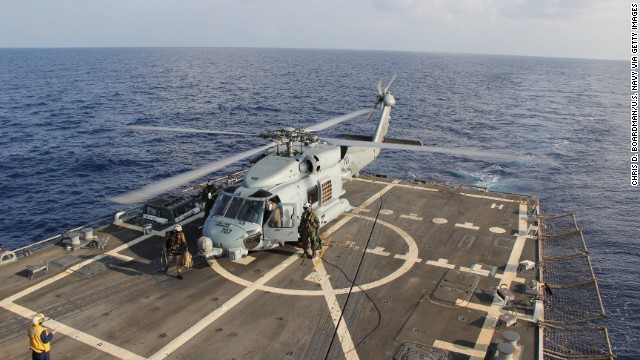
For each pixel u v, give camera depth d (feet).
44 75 618.85
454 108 337.52
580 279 100.48
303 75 630.33
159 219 77.10
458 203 88.99
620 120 307.58
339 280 60.49
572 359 47.73
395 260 66.03
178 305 54.29
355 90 429.79
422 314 52.65
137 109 294.87
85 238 68.95
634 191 160.76
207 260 65.62
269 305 54.49
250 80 531.09
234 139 212.84
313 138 74.02
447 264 64.80
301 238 67.00
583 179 172.35
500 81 650.84
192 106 305.94
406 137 228.02
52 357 44.91
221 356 45.37
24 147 193.98
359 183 100.68
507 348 42.65
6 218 124.98
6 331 48.98
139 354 45.55
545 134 251.19
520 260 65.98
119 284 58.85
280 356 45.44
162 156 182.09
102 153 184.55
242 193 66.23
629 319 87.81
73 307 53.62
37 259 65.16
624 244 119.96
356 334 48.98
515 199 91.15
